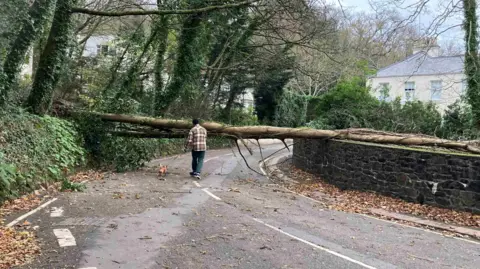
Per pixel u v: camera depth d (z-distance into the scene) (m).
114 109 16.52
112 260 5.81
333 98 31.95
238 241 6.98
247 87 34.72
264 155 25.22
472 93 20.58
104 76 22.88
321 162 16.36
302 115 40.44
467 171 10.10
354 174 13.70
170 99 21.92
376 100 31.52
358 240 7.45
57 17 13.88
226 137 15.86
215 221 8.36
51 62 13.96
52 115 15.41
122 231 7.30
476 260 6.53
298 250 6.62
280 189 13.55
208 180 14.30
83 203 9.44
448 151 12.38
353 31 31.39
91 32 23.53
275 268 5.73
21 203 9.04
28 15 11.05
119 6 19.95
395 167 12.09
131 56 21.97
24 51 11.89
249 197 11.43
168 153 23.73
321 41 24.27
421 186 11.23
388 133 15.97
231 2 19.95
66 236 6.84
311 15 21.31
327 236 7.64
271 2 19.91
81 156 14.35
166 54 24.77
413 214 10.27
